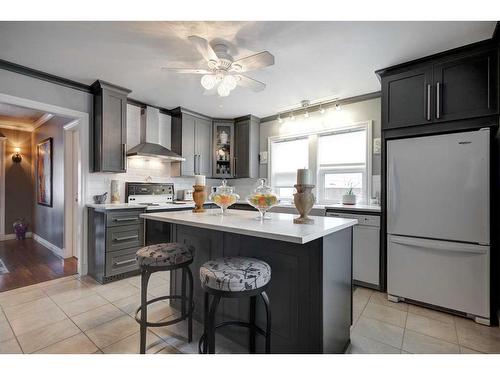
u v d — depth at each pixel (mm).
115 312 2172
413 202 2301
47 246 4402
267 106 3881
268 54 1898
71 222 3822
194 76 2838
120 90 3186
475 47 2109
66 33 2035
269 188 1853
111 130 3111
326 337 1389
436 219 2184
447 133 2234
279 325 1508
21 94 2629
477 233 2012
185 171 4039
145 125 3713
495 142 2055
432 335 1856
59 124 3990
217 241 1878
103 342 1748
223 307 1847
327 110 3721
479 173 2004
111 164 3111
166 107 3967
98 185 3250
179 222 1727
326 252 1386
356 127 3449
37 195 4934
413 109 2385
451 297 2127
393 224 2410
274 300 1531
